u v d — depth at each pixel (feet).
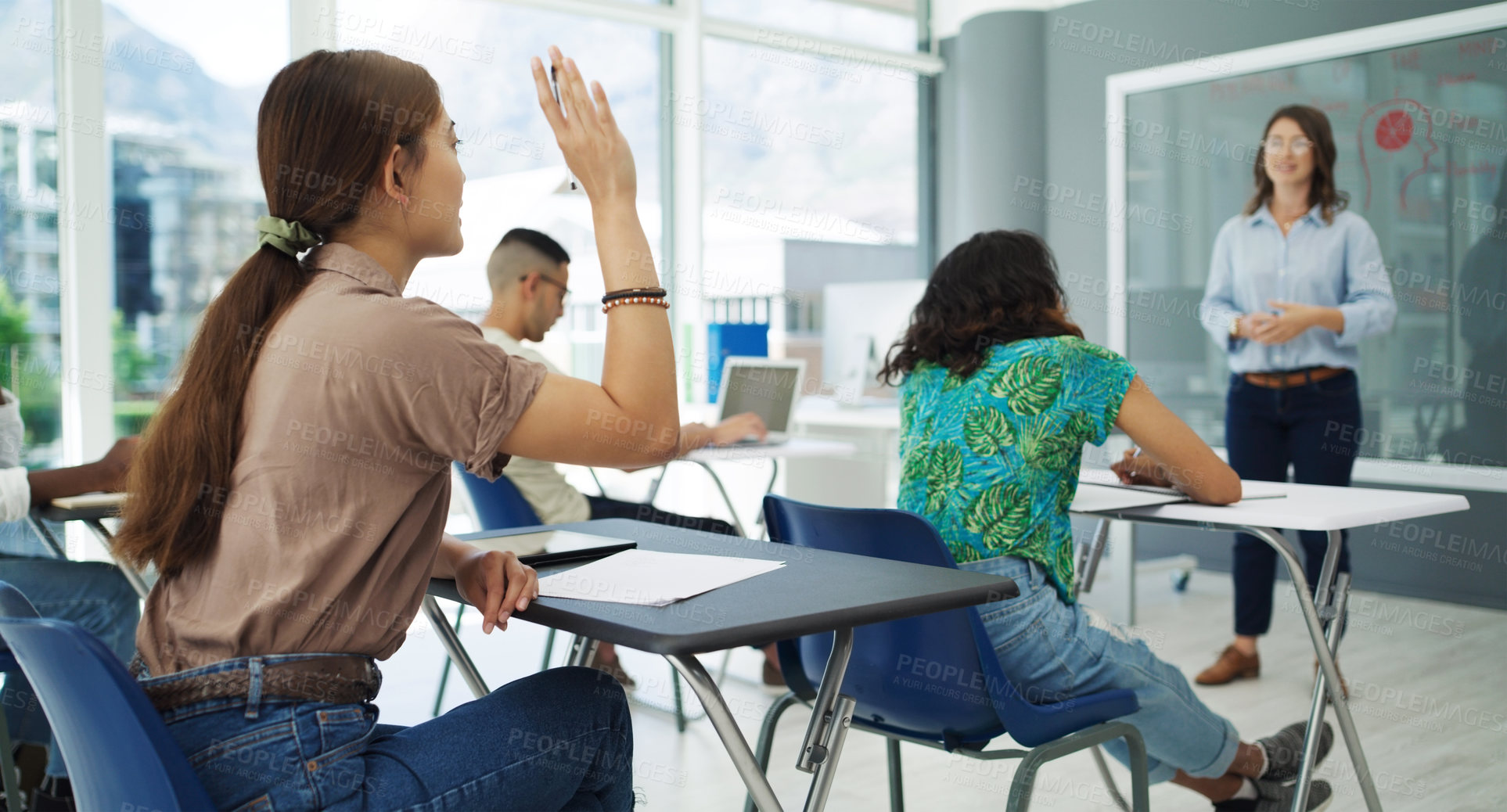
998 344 5.48
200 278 12.16
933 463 5.41
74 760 3.33
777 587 3.72
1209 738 5.49
